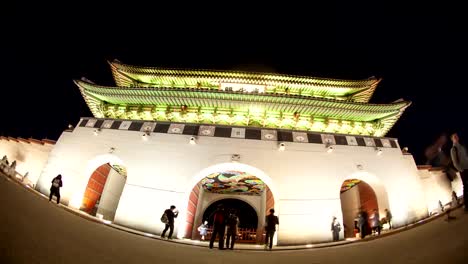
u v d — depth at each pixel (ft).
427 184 66.49
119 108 72.95
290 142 61.05
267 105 66.39
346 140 63.05
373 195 65.41
